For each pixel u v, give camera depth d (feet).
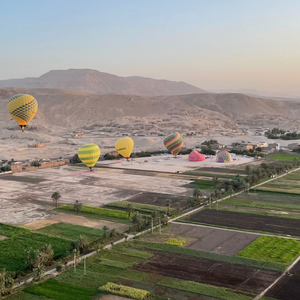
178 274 197.57
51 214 316.81
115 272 200.13
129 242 244.83
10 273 193.77
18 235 260.21
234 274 197.26
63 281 189.98
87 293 178.19
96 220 299.99
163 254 224.33
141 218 278.46
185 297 173.58
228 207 335.88
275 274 197.06
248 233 263.90
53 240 250.37
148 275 196.24
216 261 213.87
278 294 175.83
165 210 325.01
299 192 395.75
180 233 264.72
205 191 403.54
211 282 188.55
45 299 172.65
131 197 376.89
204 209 329.11
